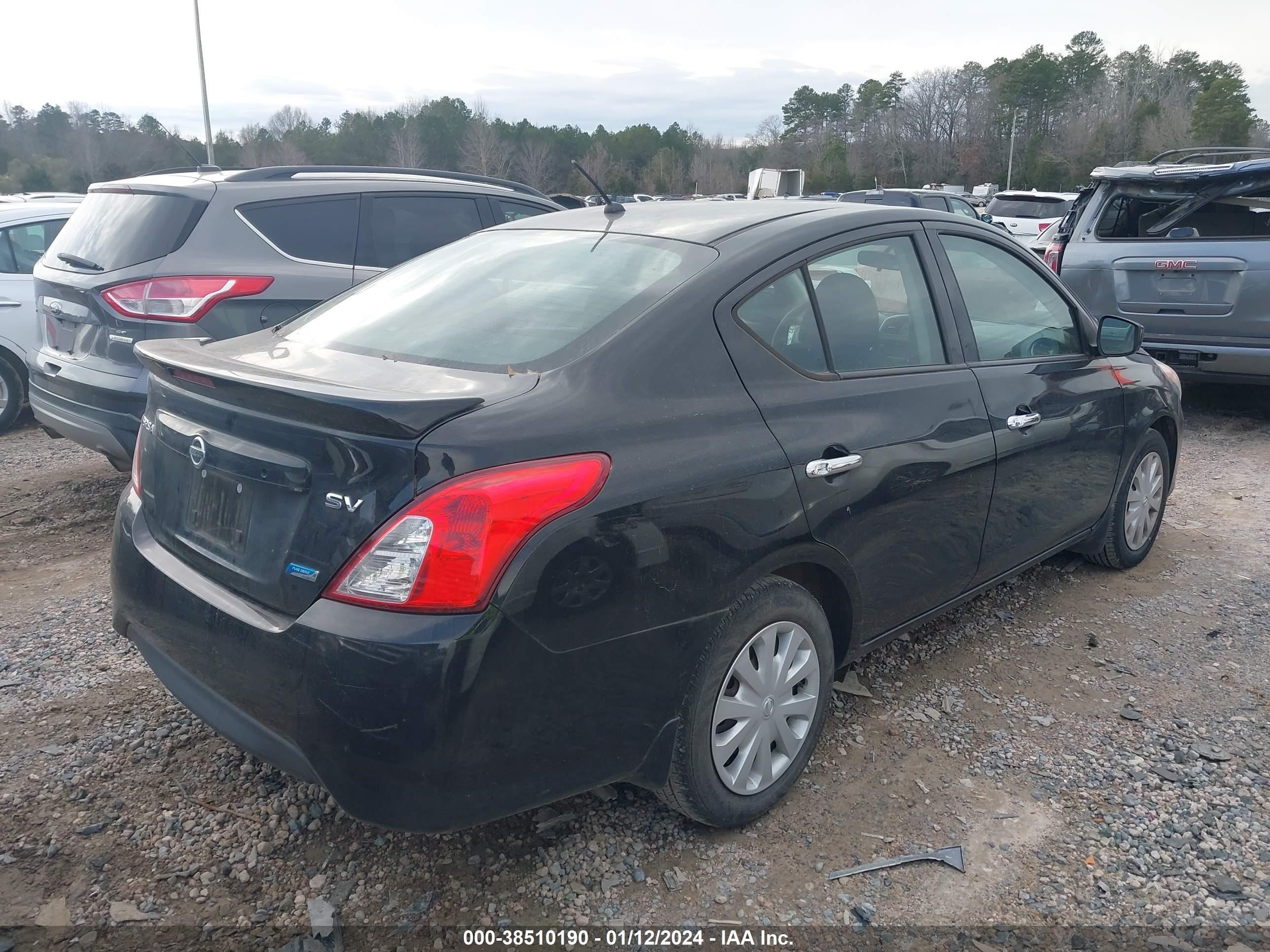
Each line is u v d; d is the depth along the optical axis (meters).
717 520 2.55
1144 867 2.70
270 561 2.37
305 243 5.61
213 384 2.47
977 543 3.59
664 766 2.58
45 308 5.55
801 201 3.65
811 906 2.56
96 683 3.66
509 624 2.18
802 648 2.93
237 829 2.83
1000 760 3.21
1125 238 7.66
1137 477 4.68
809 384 2.93
